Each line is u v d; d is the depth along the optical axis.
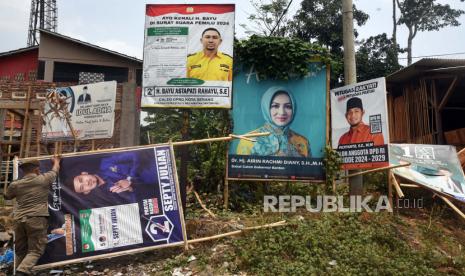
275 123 8.97
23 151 11.21
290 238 6.64
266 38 9.04
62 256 6.30
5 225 7.92
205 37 8.18
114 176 6.71
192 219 7.59
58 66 22.31
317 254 6.27
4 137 12.28
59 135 9.99
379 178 9.69
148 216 6.61
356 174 8.88
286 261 6.13
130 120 11.48
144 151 6.88
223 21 8.22
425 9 35.66
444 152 9.53
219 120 9.89
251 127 8.91
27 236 6.04
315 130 9.04
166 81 8.06
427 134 13.87
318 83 9.16
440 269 6.27
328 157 8.85
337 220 7.66
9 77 23.44
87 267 6.40
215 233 7.05
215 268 6.06
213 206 8.70
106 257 6.36
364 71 28.61
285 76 8.98
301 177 8.84
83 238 6.40
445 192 8.69
